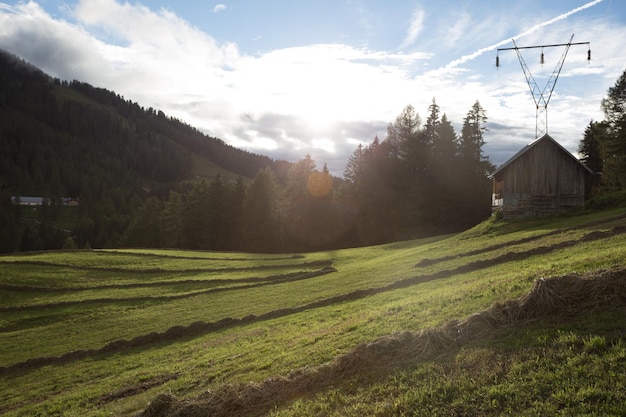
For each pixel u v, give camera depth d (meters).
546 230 36.47
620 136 72.75
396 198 100.69
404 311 18.38
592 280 12.01
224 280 52.59
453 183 98.69
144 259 69.56
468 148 101.00
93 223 172.50
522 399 8.48
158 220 125.44
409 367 11.44
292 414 10.98
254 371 16.31
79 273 58.97
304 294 36.81
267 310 33.22
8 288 51.91
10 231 151.50
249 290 45.72
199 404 13.20
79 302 46.59
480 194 97.25
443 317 15.45
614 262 15.67
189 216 119.69
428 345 12.12
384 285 30.31
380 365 12.15
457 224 97.12
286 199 115.31
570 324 10.88
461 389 9.45
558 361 9.41
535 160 48.94
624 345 9.23
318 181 112.38
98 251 76.00
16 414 20.31
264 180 114.00
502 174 50.38
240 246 114.31
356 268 47.22
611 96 73.50
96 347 32.53
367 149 112.00
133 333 34.97
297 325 24.42
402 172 102.69
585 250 22.61
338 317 23.42
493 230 46.53
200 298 44.94
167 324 35.91
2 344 36.56
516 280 17.36
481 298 16.48
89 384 23.55
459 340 12.02
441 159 101.81
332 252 74.81
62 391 23.55
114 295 48.97
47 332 38.94
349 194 117.31
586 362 9.07
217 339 27.00
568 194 48.50
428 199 97.75
